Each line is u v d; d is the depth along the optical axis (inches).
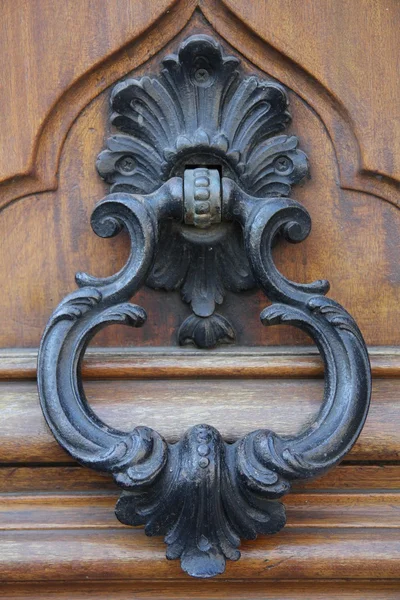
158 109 30.6
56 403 27.7
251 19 31.1
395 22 31.5
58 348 28.2
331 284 32.4
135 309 28.7
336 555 29.7
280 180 31.3
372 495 31.0
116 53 31.0
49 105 31.3
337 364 28.6
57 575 29.7
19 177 31.7
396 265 32.5
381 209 32.4
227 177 30.5
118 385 31.0
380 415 30.7
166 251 31.2
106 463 26.8
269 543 29.9
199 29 31.2
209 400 30.6
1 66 31.2
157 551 29.6
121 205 28.4
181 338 31.8
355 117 31.8
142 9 30.8
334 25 31.5
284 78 31.6
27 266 32.1
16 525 30.1
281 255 32.2
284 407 30.5
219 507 27.5
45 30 31.1
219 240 30.9
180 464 27.2
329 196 32.2
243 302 32.2
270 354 31.5
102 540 29.9
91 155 31.6
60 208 31.9
